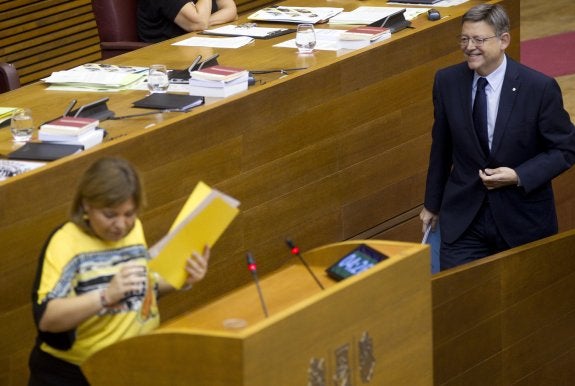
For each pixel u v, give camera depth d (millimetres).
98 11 20922
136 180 9227
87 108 13500
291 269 10273
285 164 14852
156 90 14617
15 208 11250
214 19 20500
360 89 16031
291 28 18375
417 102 17188
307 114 15102
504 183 13617
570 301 14320
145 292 9773
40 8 22422
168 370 8695
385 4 19438
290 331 8711
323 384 9086
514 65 13711
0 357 11352
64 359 9672
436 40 17391
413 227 17641
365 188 16438
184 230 9188
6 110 14164
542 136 13680
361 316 9438
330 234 15891
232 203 9258
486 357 13453
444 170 14672
